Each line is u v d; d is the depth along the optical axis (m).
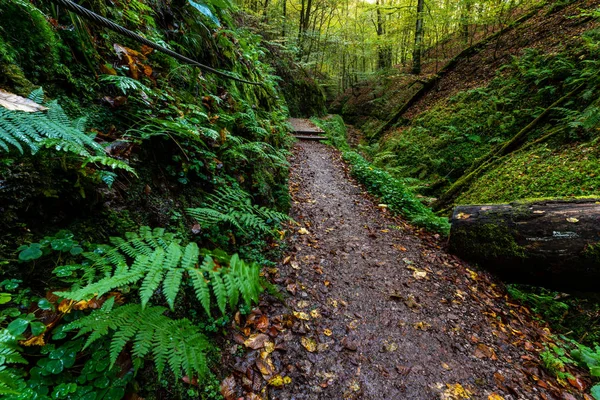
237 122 4.19
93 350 1.36
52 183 1.57
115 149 2.03
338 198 5.70
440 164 8.99
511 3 11.34
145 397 1.46
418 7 14.30
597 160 5.34
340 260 3.65
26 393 1.04
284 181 5.24
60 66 1.97
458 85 11.69
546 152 6.41
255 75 6.70
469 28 15.87
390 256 3.94
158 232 1.88
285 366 2.13
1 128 1.20
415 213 5.49
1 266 1.31
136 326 1.30
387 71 18.64
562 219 3.47
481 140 8.65
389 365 2.30
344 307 2.86
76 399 1.18
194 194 2.70
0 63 1.53
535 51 9.28
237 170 3.51
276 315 2.55
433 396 2.10
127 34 0.87
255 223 2.76
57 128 1.43
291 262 3.34
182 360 1.32
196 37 3.97
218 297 1.43
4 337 1.09
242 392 1.87
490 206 4.10
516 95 8.66
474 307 3.19
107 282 1.24
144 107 2.52
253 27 11.73
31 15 1.81
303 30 18.33
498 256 3.79
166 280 1.36
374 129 14.84
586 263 3.22
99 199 1.80
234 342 2.16
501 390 2.23
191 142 2.73
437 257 4.10
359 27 20.64
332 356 2.29
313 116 15.51
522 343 2.79
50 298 1.37
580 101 6.77
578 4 9.84
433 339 2.63
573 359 2.71
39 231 1.50
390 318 2.80
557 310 3.75
